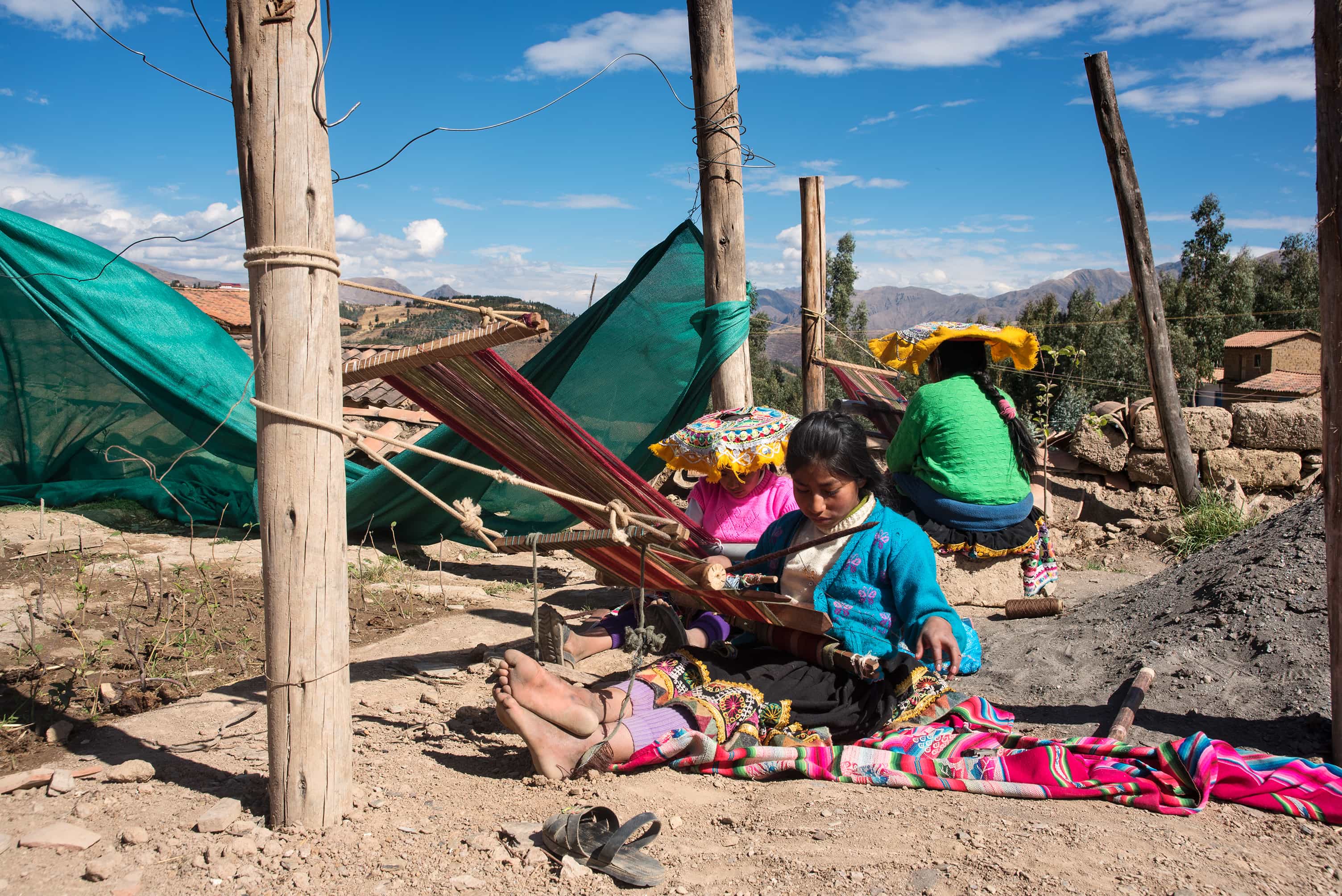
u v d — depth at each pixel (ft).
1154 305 28.89
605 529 9.73
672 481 25.46
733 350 22.30
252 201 8.61
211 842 8.84
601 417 25.43
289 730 9.00
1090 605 18.22
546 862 8.61
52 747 11.35
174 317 26.61
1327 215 10.37
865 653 11.45
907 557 11.09
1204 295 156.15
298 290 8.64
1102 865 8.43
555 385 25.23
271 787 9.16
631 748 10.55
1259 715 12.19
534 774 10.81
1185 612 15.52
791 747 11.00
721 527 15.31
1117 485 31.04
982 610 18.79
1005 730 11.59
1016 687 14.53
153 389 26.08
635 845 8.89
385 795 10.07
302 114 8.58
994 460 17.79
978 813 9.64
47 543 22.03
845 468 10.96
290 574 8.85
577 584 22.36
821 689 11.35
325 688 9.08
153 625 16.53
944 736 11.34
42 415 27.99
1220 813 9.66
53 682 13.51
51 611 16.97
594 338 24.53
